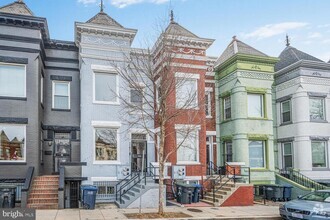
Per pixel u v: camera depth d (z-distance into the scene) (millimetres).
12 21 17391
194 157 19891
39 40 17797
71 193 17734
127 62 17984
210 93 23312
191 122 18375
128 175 18375
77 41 19766
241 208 16344
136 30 19125
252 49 23250
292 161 22516
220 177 19344
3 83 17125
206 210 15477
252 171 20906
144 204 16156
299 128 21906
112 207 16188
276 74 24000
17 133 17078
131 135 19875
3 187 15344
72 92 20391
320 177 21688
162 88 14914
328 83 22719
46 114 19766
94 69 18594
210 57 23562
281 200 19406
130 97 18953
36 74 17609
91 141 18172
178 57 19641
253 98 21719
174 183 18656
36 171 17156
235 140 21062
